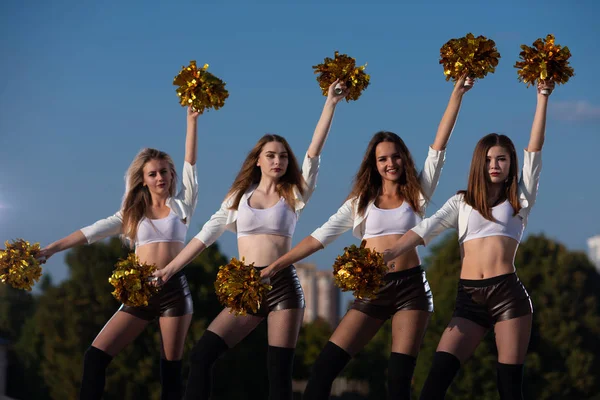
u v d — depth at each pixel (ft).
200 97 23.20
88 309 105.40
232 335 21.33
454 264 103.04
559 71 20.47
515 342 20.03
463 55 20.79
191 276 92.27
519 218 20.53
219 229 22.59
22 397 109.40
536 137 20.61
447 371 20.03
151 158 23.84
